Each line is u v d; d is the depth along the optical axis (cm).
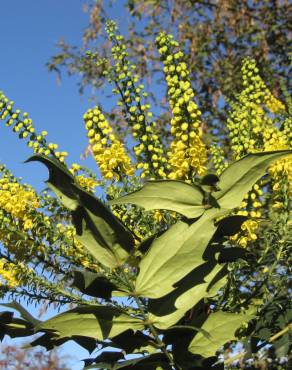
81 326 273
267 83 735
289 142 354
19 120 317
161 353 279
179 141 297
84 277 260
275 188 329
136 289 275
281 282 314
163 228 314
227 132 728
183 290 278
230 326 279
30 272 327
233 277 307
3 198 327
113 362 278
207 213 268
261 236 343
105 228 271
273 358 336
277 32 821
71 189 266
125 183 316
